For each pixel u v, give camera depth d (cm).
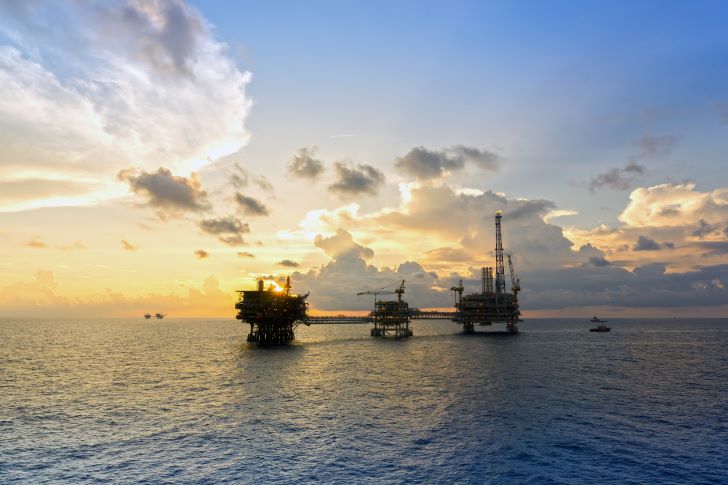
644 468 4091
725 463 4200
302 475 3956
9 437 4994
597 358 13250
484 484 3772
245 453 4500
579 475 3944
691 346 18138
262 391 7738
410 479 3875
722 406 6494
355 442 4828
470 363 11938
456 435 5056
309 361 12469
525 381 8756
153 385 8400
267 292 17850
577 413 6034
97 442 4834
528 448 4622
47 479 3869
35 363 12031
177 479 3872
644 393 7481
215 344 19125
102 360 12788
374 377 9369
